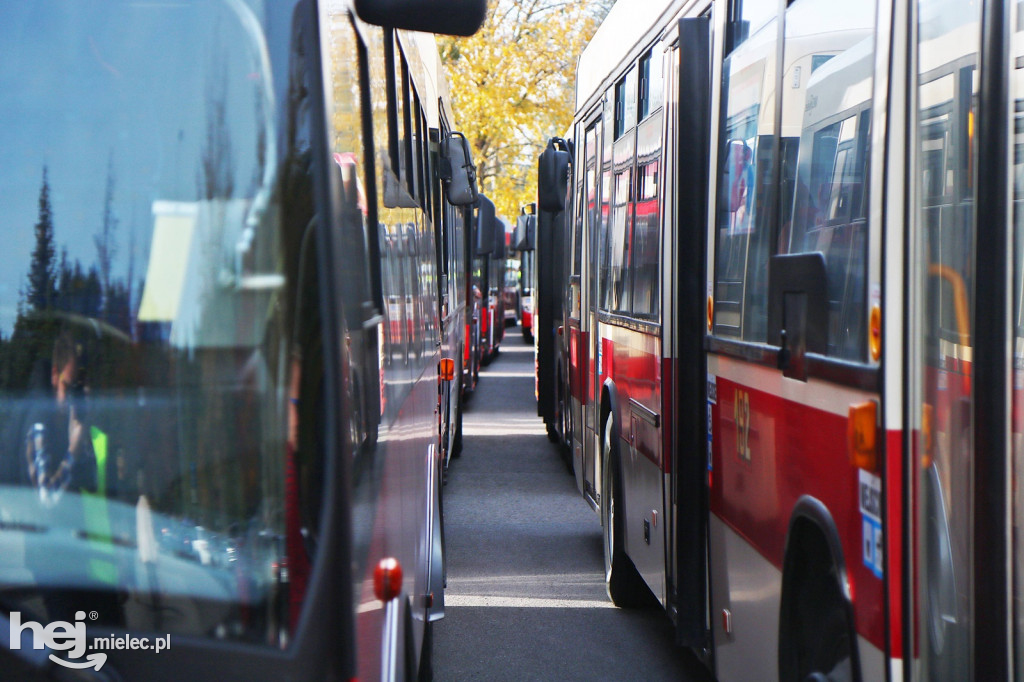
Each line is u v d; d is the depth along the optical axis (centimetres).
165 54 221
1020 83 304
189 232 217
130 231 219
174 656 205
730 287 418
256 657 204
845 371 289
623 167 668
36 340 218
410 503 361
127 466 213
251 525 209
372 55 313
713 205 450
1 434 214
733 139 422
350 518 209
